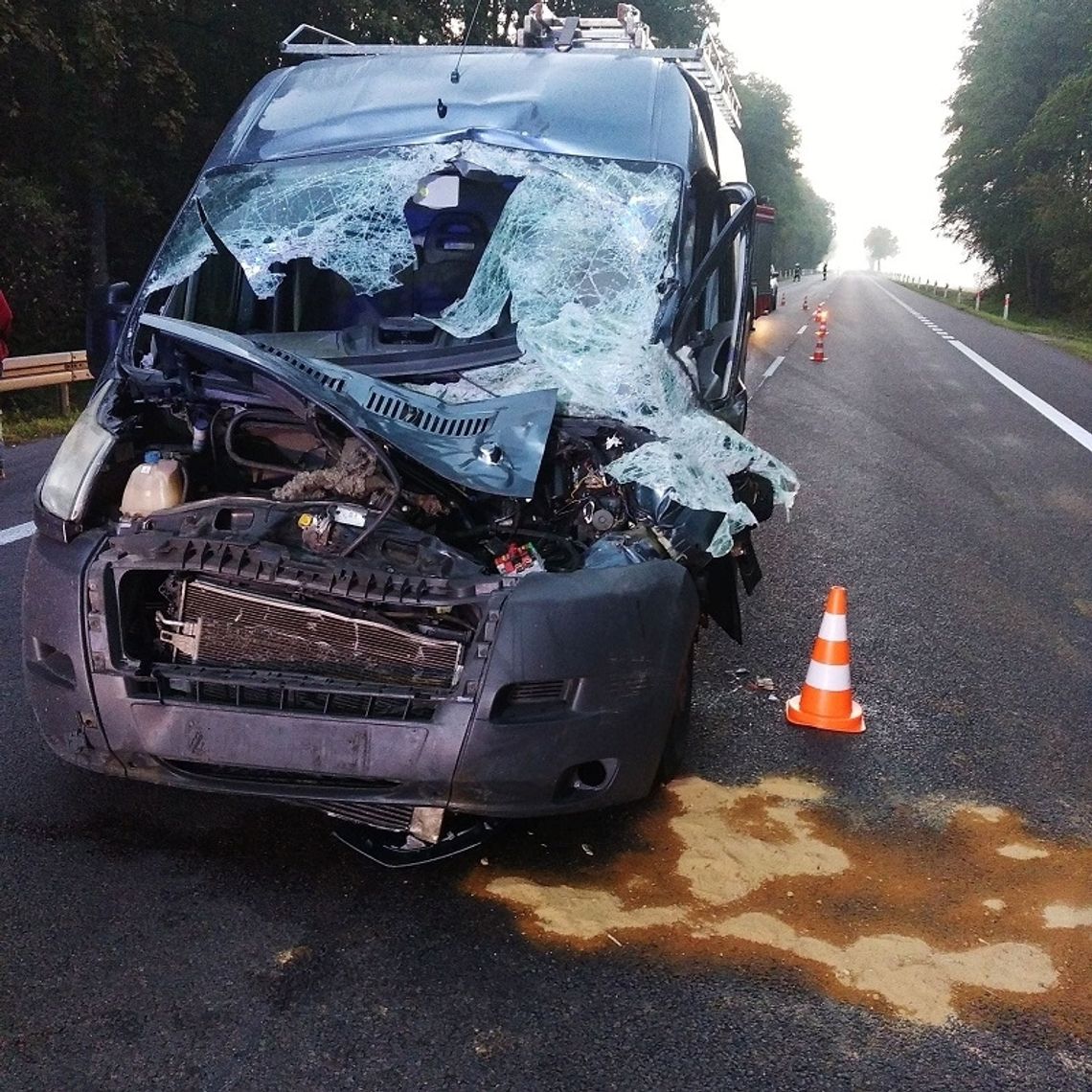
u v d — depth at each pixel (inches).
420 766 129.5
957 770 180.5
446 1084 106.6
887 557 306.3
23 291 677.3
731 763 179.8
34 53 626.8
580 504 154.5
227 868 143.3
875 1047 114.0
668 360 168.2
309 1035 112.8
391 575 133.6
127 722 134.4
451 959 125.7
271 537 139.3
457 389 163.9
